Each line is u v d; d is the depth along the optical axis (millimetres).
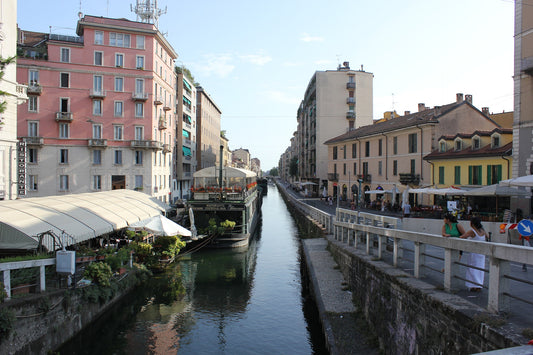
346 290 12625
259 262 20484
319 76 61969
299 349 10211
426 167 31984
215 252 22406
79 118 37031
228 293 15078
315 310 12586
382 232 10156
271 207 58719
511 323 4652
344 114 61812
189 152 54312
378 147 40625
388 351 7977
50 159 36406
